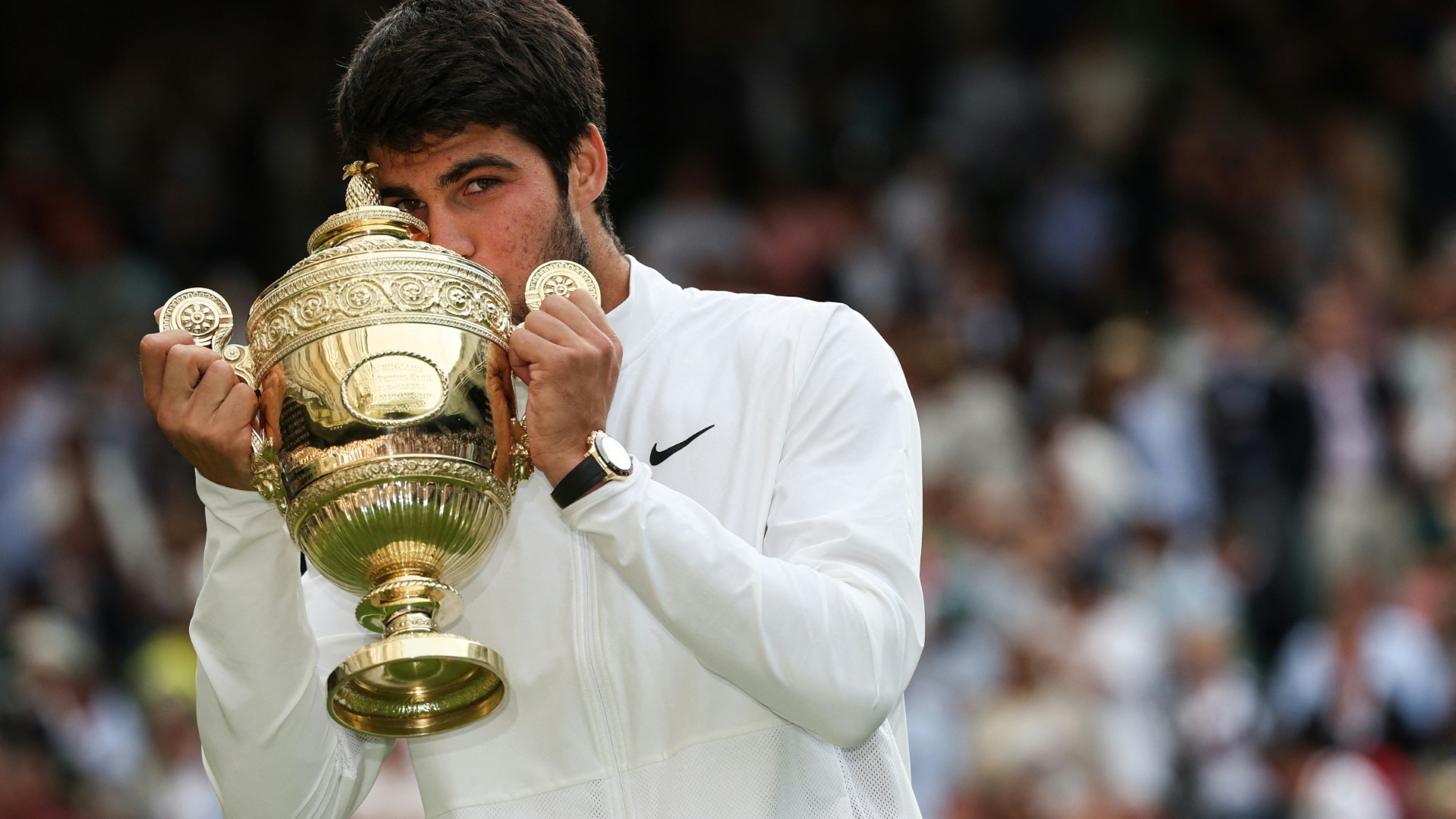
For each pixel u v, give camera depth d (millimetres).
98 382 33875
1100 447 31031
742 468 8898
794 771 8648
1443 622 28125
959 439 31312
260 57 43438
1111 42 42656
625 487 7980
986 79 42625
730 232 38719
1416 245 40250
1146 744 25203
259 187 41875
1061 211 39625
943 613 26625
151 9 43906
